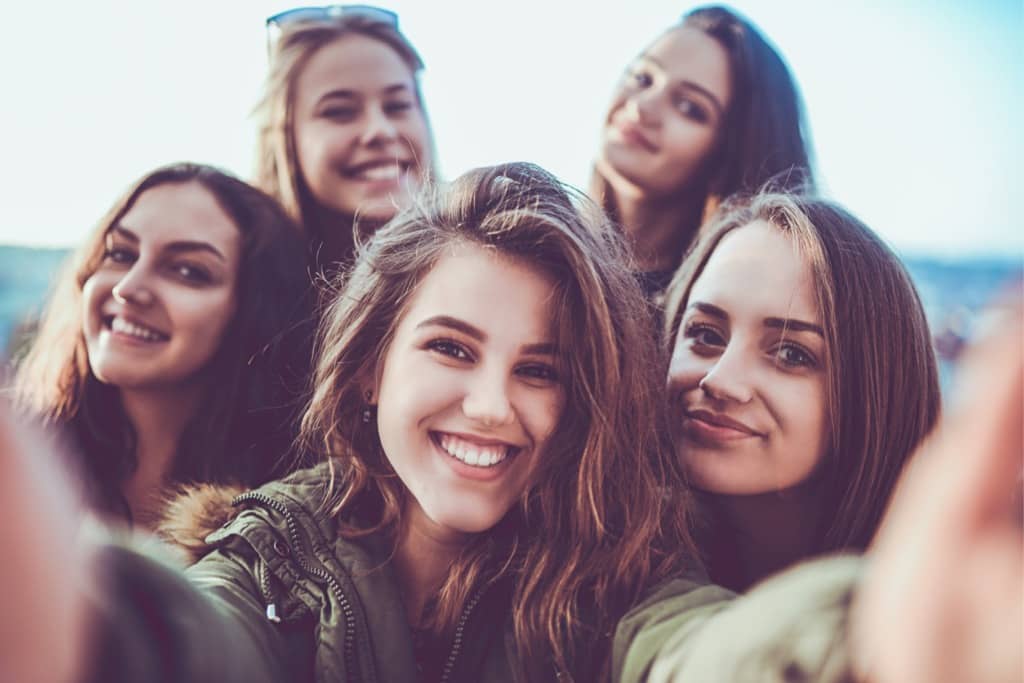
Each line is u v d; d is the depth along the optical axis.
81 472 1.35
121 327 1.30
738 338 1.01
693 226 1.78
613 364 0.92
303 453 1.17
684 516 1.01
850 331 1.00
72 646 0.42
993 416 0.41
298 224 1.54
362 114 1.67
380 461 0.97
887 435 1.02
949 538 0.42
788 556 1.08
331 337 1.04
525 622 0.92
